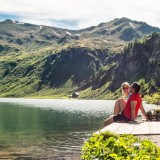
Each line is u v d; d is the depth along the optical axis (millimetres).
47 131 41469
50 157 22125
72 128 44625
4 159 21641
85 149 9008
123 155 7645
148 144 8008
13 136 36469
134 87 14719
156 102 163625
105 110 103250
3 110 110812
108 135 10203
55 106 150500
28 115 81062
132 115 14469
